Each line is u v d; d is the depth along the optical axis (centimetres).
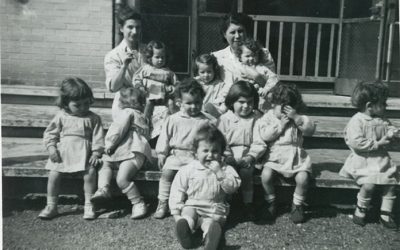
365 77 596
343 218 356
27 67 571
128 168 340
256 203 365
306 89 671
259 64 406
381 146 344
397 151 461
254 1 668
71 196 380
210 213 314
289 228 335
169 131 350
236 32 401
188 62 612
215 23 607
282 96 345
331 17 668
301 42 685
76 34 568
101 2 564
